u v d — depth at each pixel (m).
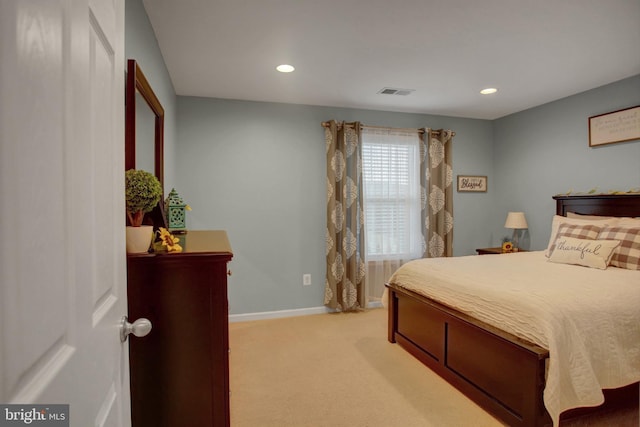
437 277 2.56
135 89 1.49
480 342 2.09
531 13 2.07
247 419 1.98
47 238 0.47
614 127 3.22
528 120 4.11
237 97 3.59
